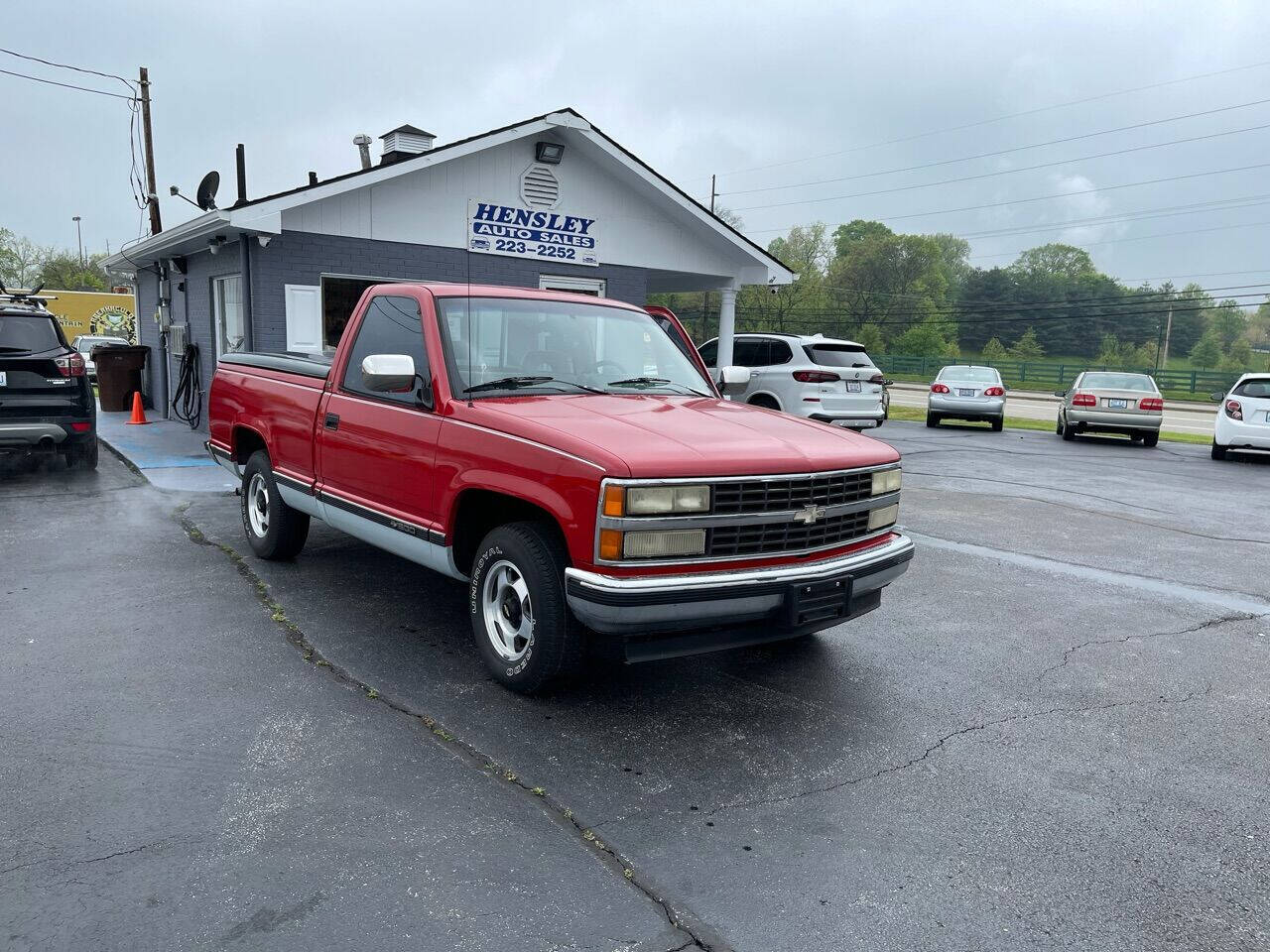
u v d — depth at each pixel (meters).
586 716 4.01
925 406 32.03
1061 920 2.67
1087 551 7.70
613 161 13.94
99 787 3.24
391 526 4.70
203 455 11.12
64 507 8.09
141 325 19.08
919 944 2.54
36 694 4.04
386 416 4.73
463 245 13.16
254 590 5.67
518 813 3.17
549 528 3.98
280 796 3.22
